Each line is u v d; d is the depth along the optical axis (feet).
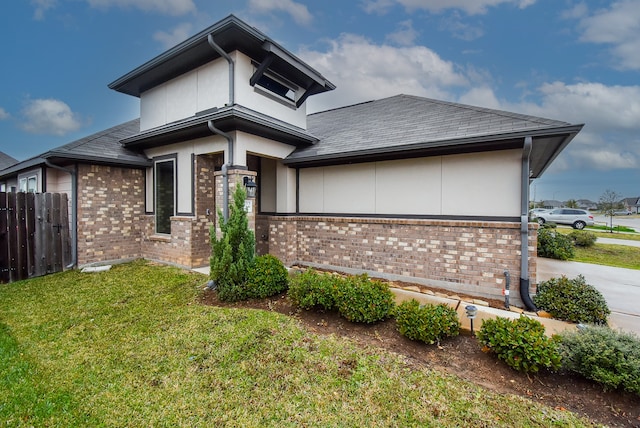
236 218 18.53
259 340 12.92
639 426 8.28
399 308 13.58
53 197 25.61
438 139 19.27
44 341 13.39
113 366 11.48
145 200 30.35
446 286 20.71
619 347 9.59
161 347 12.67
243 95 23.95
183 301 17.80
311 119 39.70
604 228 69.92
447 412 8.86
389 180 23.32
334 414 8.91
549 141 18.31
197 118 21.75
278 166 27.81
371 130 27.12
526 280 17.93
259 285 17.56
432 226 21.22
